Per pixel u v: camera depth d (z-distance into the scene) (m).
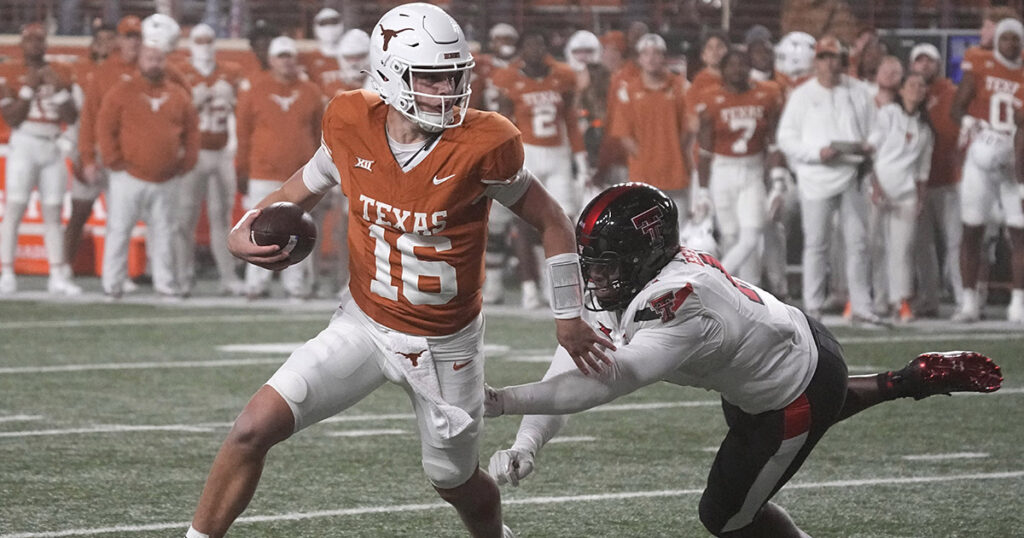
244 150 28.95
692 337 9.14
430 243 9.24
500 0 37.84
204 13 38.12
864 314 26.86
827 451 16.00
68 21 37.88
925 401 19.34
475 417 9.75
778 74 29.72
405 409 18.41
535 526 12.45
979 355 10.30
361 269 9.51
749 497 9.89
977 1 37.44
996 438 16.78
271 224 9.53
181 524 12.19
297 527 12.20
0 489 13.41
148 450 15.34
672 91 28.66
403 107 8.98
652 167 28.67
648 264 9.31
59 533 11.80
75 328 25.20
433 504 13.12
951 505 13.40
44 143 29.78
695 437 16.70
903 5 37.50
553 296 9.12
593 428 17.27
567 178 29.38
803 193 26.59
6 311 27.41
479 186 9.14
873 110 26.75
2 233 30.39
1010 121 27.03
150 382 19.81
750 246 27.41
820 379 9.73
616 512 12.99
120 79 28.59
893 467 15.13
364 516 12.62
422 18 8.98
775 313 9.62
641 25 31.72
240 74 30.94
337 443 16.03
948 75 32.00
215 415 17.44
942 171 28.84
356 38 30.05
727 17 37.44
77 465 14.52
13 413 17.42
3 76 29.78
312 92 29.06
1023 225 27.28
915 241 27.78
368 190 9.23
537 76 29.12
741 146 27.22
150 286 32.62
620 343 9.56
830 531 12.39
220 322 26.33
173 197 29.31
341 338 9.48
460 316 9.49
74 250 30.53
